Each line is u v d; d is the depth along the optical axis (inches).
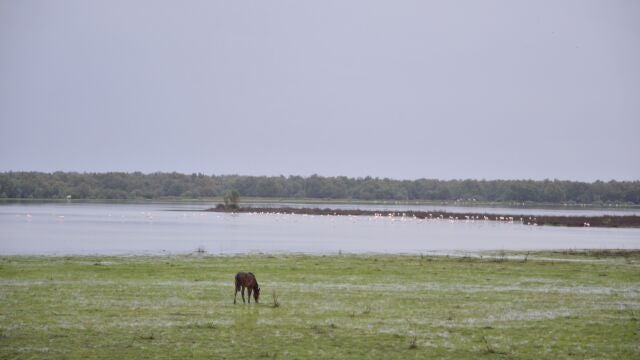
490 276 2281.0
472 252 3496.6
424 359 1171.9
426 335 1348.4
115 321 1433.3
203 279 2097.7
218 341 1274.6
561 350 1240.2
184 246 3683.6
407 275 2278.5
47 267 2385.6
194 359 1149.7
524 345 1274.6
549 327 1432.1
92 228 5438.0
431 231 5812.0
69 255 3019.2
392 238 4741.6
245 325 1414.9
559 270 2502.5
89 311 1535.4
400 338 1320.1
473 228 6432.1
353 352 1209.4
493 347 1256.2
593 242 4539.9
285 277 2187.5
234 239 4379.9
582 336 1349.7
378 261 2797.7
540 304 1713.8
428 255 3245.6
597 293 1911.9
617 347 1263.5
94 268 2369.6
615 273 2417.6
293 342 1275.8
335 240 4419.3
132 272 2256.4
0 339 1266.0
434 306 1670.8
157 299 1707.7
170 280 2063.2
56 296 1726.1
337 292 1876.2
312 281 2097.7
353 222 7357.3
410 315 1549.0
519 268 2564.0
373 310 1606.8
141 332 1338.6
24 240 4018.2
